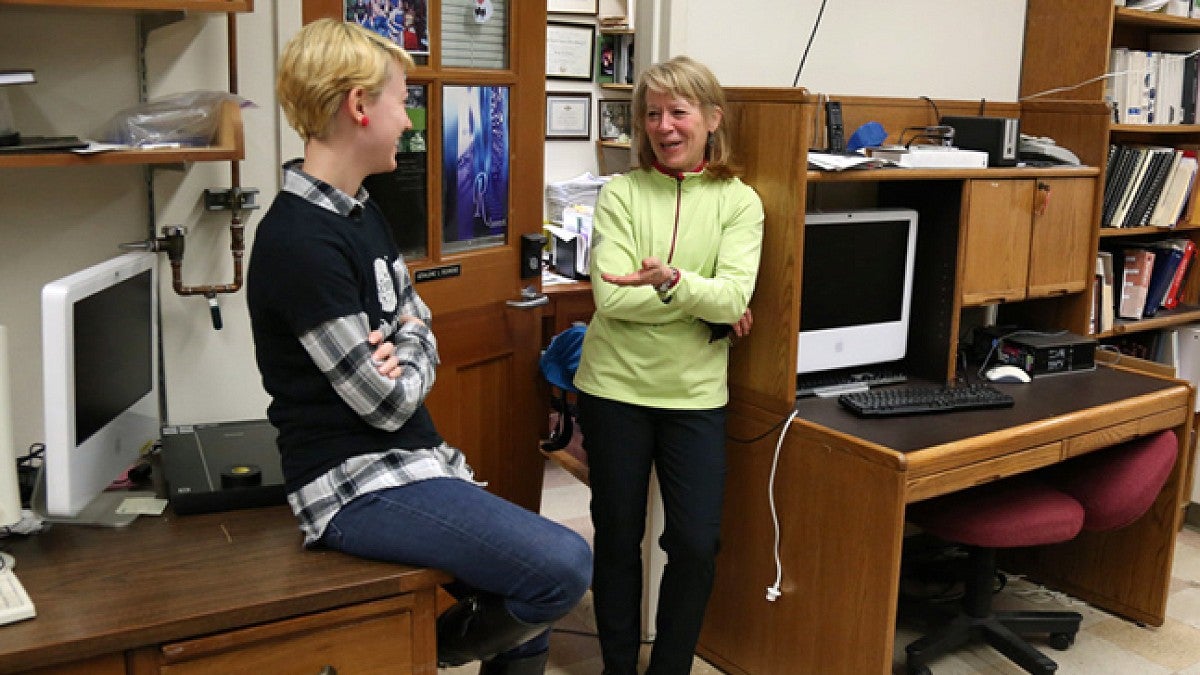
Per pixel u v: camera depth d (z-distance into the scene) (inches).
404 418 65.3
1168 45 150.3
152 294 78.5
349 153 64.3
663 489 97.7
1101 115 124.1
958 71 130.8
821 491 96.0
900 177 102.8
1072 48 131.3
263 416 90.4
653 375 94.7
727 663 109.4
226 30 82.9
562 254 165.5
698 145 94.2
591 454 98.0
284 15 85.1
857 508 92.3
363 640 65.0
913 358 119.0
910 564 130.2
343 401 65.3
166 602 59.8
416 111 98.8
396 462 66.7
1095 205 126.2
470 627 69.6
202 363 86.7
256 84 85.3
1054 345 119.6
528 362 116.3
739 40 111.5
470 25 102.8
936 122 125.6
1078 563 129.6
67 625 56.8
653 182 96.0
